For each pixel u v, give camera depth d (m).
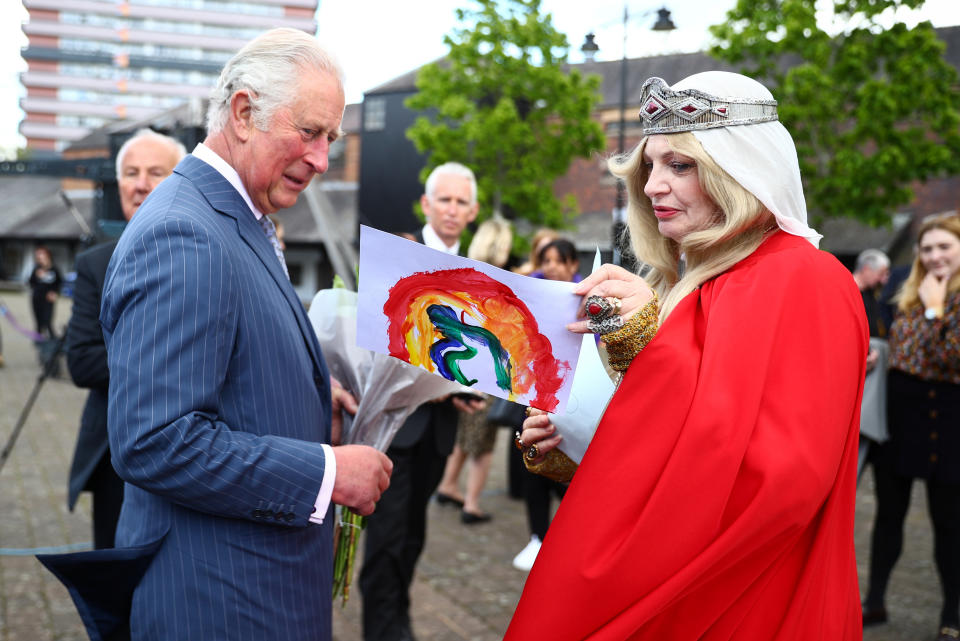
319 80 1.60
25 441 7.38
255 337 1.52
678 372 1.33
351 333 2.07
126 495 1.67
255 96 1.58
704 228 1.49
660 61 14.69
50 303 13.31
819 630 1.35
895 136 15.23
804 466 1.25
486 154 21.50
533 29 21.22
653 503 1.28
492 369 1.56
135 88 110.56
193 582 1.50
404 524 3.28
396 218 33.06
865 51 15.05
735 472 1.25
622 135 11.65
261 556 1.52
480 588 4.21
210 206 1.56
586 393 1.66
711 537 1.26
